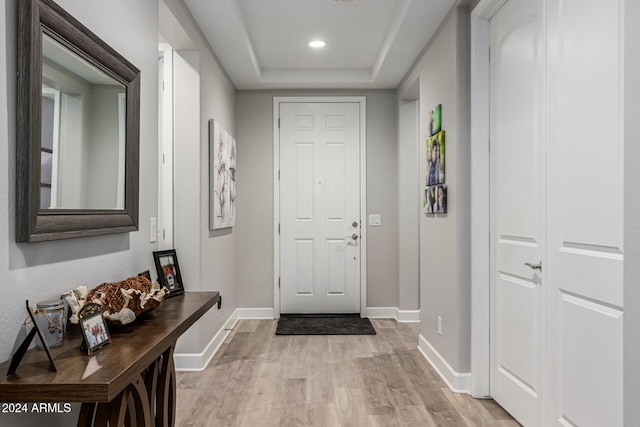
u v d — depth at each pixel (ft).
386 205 15.64
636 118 3.59
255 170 15.58
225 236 13.37
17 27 3.79
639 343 3.56
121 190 5.58
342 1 9.89
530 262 6.92
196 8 9.29
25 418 3.80
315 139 15.64
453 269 9.14
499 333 8.16
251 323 14.85
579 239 5.66
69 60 4.45
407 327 14.24
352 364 10.69
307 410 8.11
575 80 5.70
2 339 3.61
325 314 15.67
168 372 5.50
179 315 5.46
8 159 3.70
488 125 8.54
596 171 5.29
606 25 5.06
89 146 4.83
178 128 10.36
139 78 6.08
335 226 15.64
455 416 7.80
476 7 8.40
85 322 4.02
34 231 3.86
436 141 10.12
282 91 15.56
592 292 5.37
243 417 7.82
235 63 12.71
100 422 3.90
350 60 13.85
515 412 7.54
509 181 7.67
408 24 10.00
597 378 5.29
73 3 4.62
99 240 5.21
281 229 15.61
